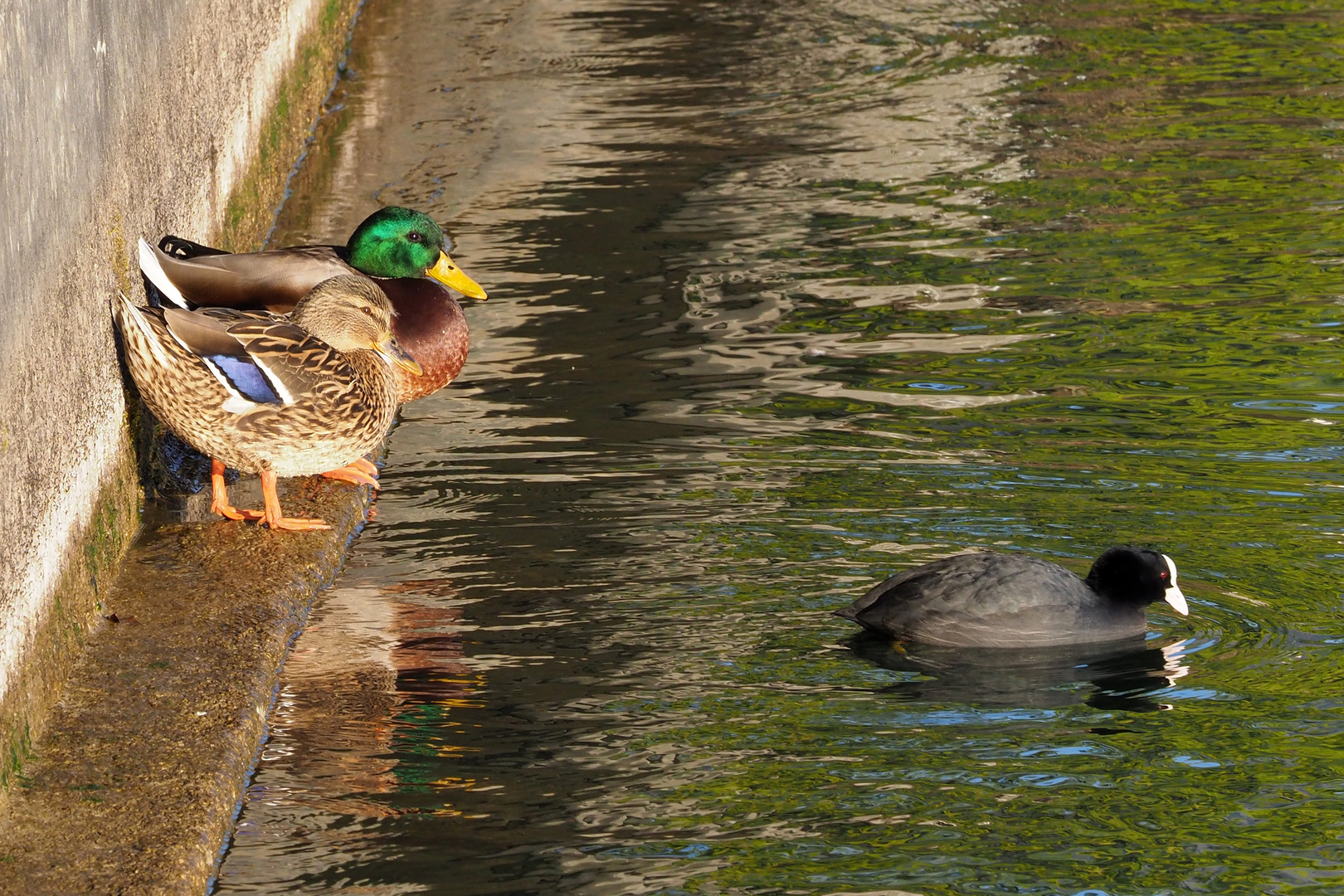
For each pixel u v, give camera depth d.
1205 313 15.67
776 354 14.73
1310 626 9.84
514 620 10.14
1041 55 25.05
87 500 9.85
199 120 14.52
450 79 23.72
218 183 15.40
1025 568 9.83
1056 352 14.77
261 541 11.02
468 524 11.55
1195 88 23.42
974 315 15.69
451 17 26.89
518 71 24.16
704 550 10.96
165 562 10.70
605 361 14.59
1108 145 21.05
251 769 8.52
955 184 19.62
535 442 12.90
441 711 9.09
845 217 18.50
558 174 19.88
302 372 10.77
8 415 8.15
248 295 12.27
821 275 16.77
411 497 12.02
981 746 8.63
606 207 18.77
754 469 12.27
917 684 9.27
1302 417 13.13
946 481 11.98
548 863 7.66
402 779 8.42
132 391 11.27
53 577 8.96
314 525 11.22
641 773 8.41
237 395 10.60
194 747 8.42
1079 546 10.88
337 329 11.37
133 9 11.74
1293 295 16.08
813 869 7.57
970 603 9.68
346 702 9.20
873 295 16.25
